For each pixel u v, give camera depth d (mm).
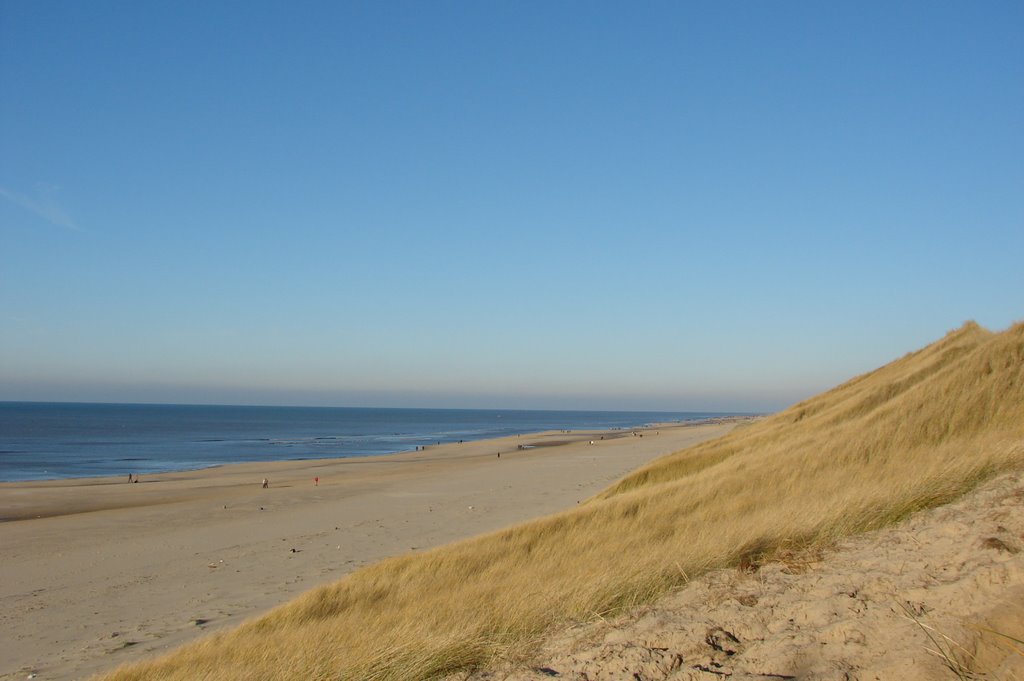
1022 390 13484
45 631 15984
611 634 6070
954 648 4102
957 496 7520
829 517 7730
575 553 12547
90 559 23859
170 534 28297
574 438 97562
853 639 4668
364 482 45375
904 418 14453
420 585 12969
